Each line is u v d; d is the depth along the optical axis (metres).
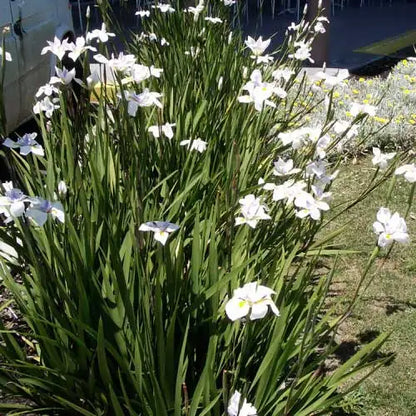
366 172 4.97
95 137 2.89
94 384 2.16
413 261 3.77
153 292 2.21
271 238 2.98
